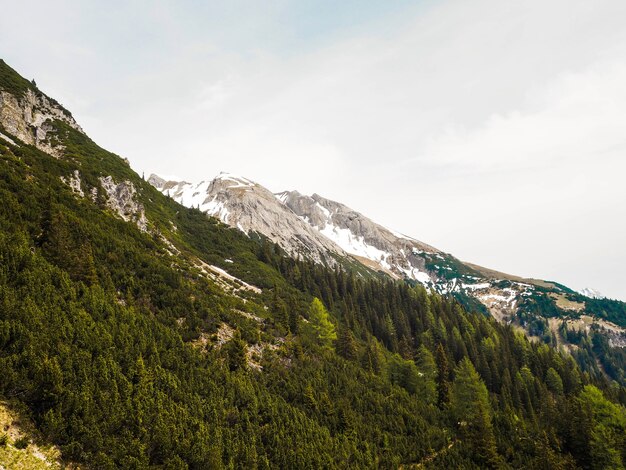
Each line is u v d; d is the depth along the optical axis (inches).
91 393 876.6
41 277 1144.2
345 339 2506.2
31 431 767.7
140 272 1747.0
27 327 921.5
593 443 1891.0
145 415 940.0
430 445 1777.8
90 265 1418.6
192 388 1188.5
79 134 3277.6
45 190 1861.5
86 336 1018.1
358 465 1380.4
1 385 781.3
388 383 2246.6
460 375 2440.9
